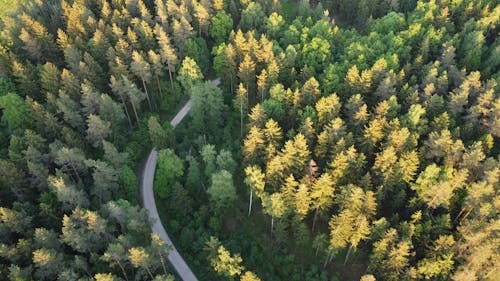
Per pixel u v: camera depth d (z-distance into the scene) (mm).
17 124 86875
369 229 64688
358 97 81625
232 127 96938
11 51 100125
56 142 78188
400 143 73750
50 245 64125
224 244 74625
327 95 92438
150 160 91250
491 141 76250
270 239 77500
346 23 131125
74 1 120562
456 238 66062
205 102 89812
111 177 74625
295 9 129125
